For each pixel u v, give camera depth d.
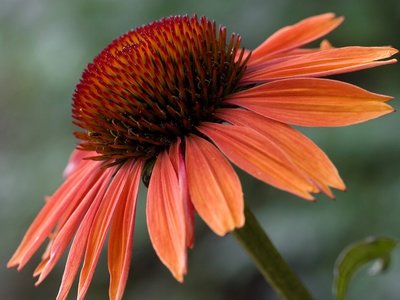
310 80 0.22
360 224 0.37
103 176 0.24
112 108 0.24
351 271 0.24
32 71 0.46
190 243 0.20
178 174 0.21
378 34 0.39
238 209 0.20
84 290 0.21
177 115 0.23
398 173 0.37
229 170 0.21
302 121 0.22
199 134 0.23
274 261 0.24
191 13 0.41
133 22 0.41
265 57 0.25
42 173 0.45
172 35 0.24
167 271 0.46
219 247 0.42
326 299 0.37
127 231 0.22
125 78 0.24
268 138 0.22
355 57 0.23
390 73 0.40
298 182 0.20
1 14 0.49
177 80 0.23
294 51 0.26
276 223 0.38
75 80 0.43
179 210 0.20
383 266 0.25
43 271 0.22
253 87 0.23
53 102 0.45
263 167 0.21
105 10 0.42
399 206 0.36
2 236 0.48
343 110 0.22
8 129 0.50
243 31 0.40
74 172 0.25
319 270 0.38
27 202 0.46
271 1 0.40
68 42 0.43
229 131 0.22
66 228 0.23
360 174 0.37
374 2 0.39
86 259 0.22
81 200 0.24
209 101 0.23
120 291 0.20
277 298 0.43
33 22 0.47
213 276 0.43
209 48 0.24
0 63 0.49
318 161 0.21
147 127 0.23
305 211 0.38
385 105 0.21
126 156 0.23
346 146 0.37
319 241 0.37
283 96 0.22
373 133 0.37
